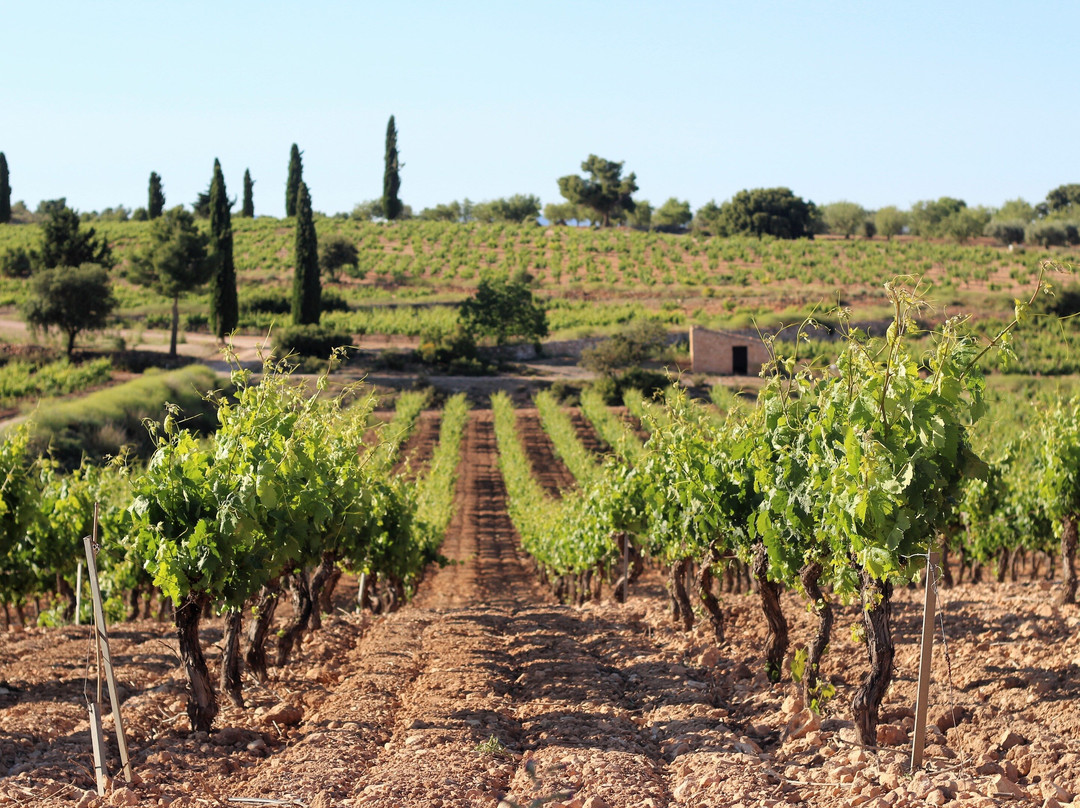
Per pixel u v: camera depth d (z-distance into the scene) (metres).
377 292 75.44
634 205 124.75
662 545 11.89
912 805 4.66
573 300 74.69
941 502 5.61
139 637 12.08
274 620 14.07
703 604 10.60
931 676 7.85
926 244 93.50
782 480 6.64
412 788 5.30
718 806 4.93
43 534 12.59
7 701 8.12
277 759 6.19
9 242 82.94
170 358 48.53
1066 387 36.94
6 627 13.56
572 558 18.38
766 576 7.92
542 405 46.22
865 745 5.89
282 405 7.97
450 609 16.64
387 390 48.75
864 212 120.62
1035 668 7.58
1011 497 15.45
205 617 14.66
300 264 57.94
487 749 6.20
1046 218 119.00
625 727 7.01
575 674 9.15
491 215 141.88
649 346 54.44
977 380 5.38
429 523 21.06
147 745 6.70
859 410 5.46
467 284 80.12
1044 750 5.45
